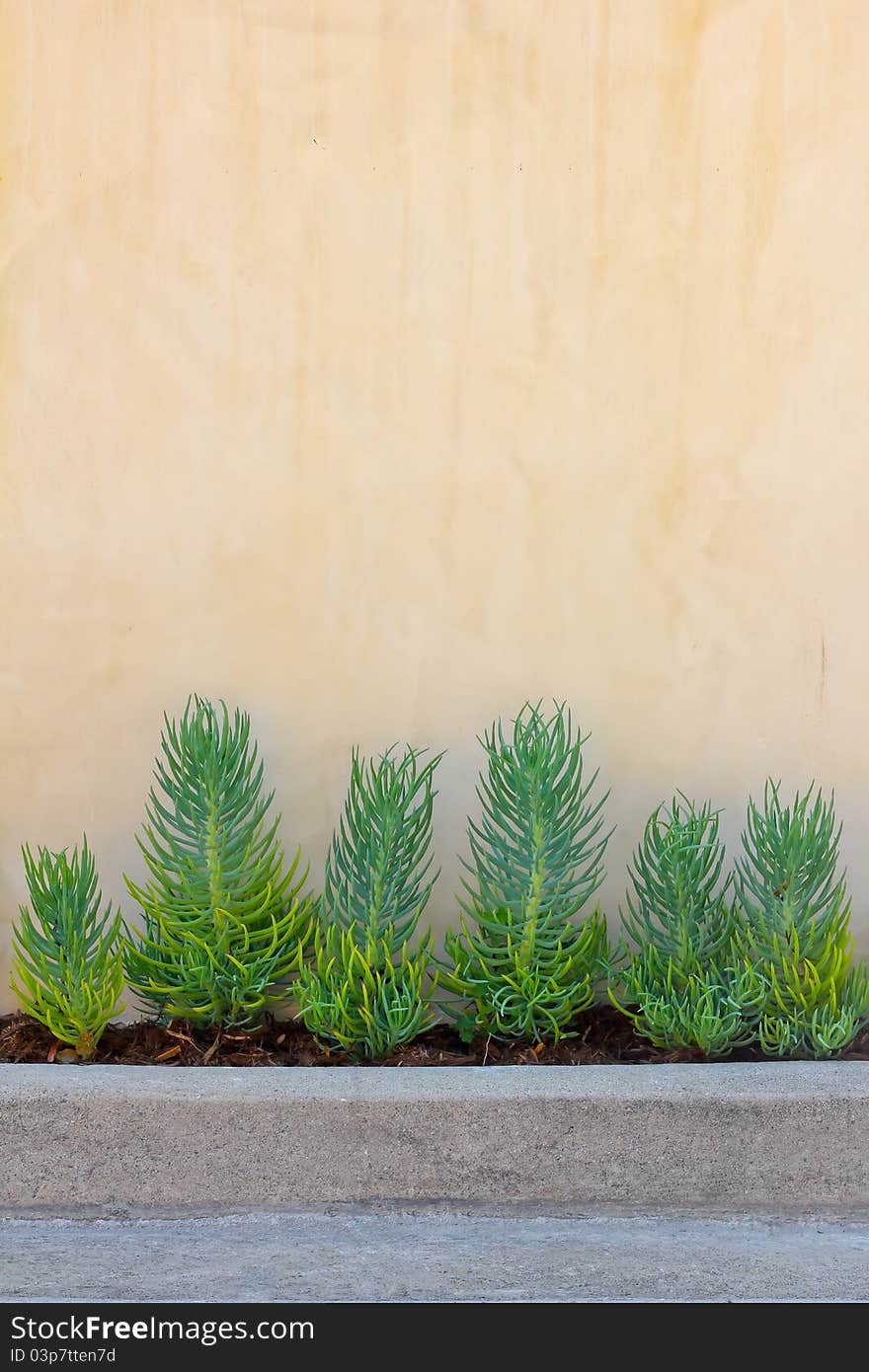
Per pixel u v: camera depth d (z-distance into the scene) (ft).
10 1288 7.45
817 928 9.17
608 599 9.94
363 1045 9.15
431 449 9.81
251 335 9.71
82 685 9.81
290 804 9.91
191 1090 8.39
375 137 9.66
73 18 9.51
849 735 10.07
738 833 10.05
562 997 9.06
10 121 9.53
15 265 9.60
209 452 9.76
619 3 9.69
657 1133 8.40
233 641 9.84
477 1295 7.39
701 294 9.84
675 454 9.91
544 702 9.94
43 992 8.89
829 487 9.98
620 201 9.77
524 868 9.17
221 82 9.59
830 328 9.91
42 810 9.84
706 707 10.01
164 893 9.29
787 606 10.01
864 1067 8.86
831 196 9.86
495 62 9.66
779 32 9.77
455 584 9.88
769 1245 8.17
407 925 9.39
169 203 9.64
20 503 9.71
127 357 9.69
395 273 9.73
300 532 9.81
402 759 9.94
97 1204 8.36
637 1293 7.45
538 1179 8.41
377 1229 8.27
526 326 9.78
